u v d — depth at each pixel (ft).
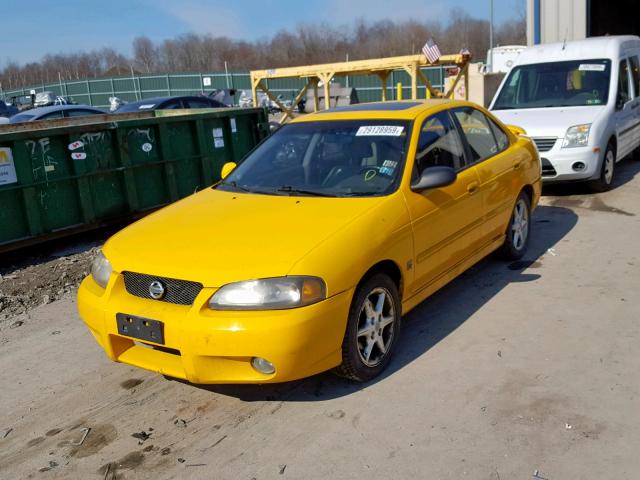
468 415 11.60
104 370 14.67
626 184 30.07
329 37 249.96
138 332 11.91
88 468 11.00
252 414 12.25
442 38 222.69
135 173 26.61
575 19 48.88
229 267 11.57
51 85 173.06
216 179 30.27
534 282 18.02
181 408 12.72
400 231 13.37
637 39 34.73
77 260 23.32
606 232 22.43
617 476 9.73
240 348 11.09
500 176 17.80
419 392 12.51
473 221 16.42
